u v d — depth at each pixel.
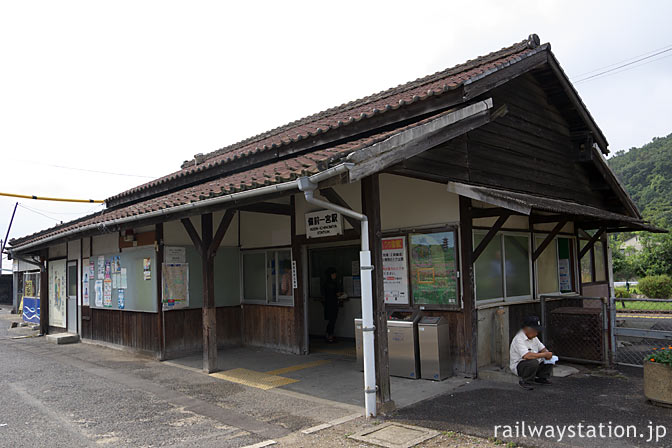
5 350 10.91
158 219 7.39
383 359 5.41
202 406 5.97
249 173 7.18
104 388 6.96
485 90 6.33
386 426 4.97
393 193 7.70
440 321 6.79
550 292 9.01
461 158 6.55
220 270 10.00
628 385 6.26
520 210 5.71
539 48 7.56
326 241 8.38
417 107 6.30
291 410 5.71
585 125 9.14
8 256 14.26
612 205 10.47
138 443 4.71
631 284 25.11
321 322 11.08
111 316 10.83
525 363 6.18
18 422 5.41
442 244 7.05
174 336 9.23
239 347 10.09
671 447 4.14
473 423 4.92
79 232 9.58
